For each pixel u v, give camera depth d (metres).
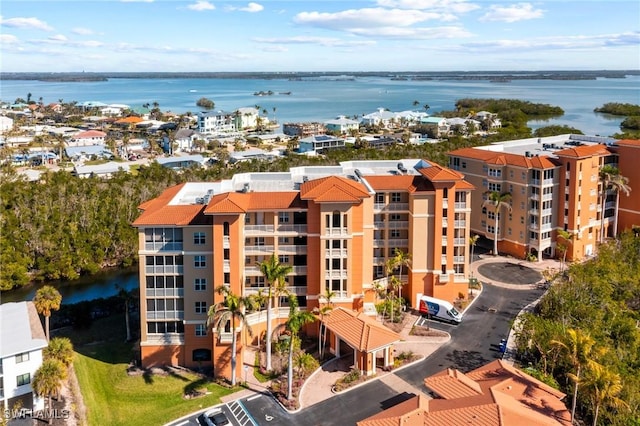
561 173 103.69
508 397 50.19
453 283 84.62
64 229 117.69
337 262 73.56
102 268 117.00
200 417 57.78
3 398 57.88
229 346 66.38
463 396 51.59
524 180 103.12
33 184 141.88
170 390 63.81
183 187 80.81
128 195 137.25
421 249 83.88
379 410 58.06
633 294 82.56
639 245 96.50
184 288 68.50
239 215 66.69
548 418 47.97
